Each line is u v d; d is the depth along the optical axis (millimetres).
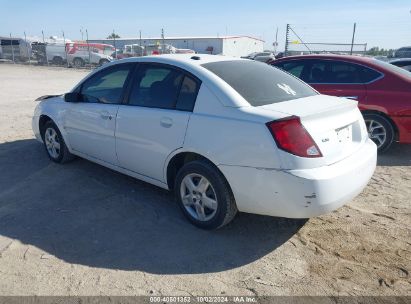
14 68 30297
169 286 2945
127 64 4422
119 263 3225
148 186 4793
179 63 3902
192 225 3848
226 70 3828
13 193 4559
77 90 4969
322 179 3053
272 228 3809
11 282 2953
